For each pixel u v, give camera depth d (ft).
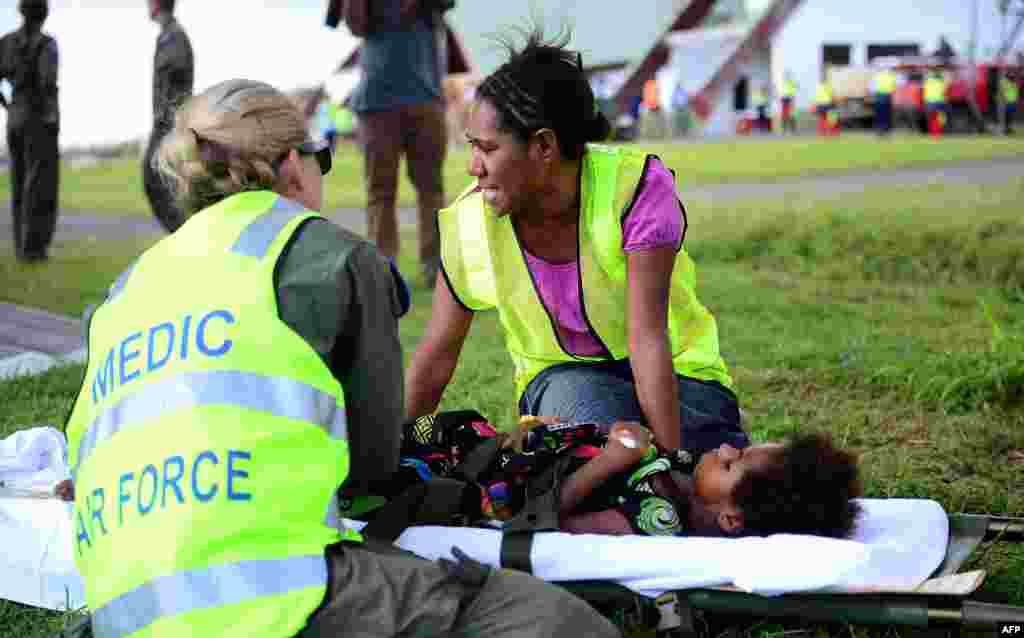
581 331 11.84
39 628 10.62
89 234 45.01
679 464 10.81
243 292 8.35
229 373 8.13
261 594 7.68
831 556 9.13
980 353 18.99
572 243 11.36
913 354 20.22
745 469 10.02
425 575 8.29
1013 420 16.52
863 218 34.37
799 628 10.11
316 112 116.98
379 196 28.17
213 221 8.83
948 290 28.32
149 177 25.99
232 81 9.43
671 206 11.22
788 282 29.94
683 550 9.54
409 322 25.17
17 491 12.12
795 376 19.44
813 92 108.68
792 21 107.65
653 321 11.21
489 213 11.53
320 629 7.91
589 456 10.52
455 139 102.63
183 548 7.75
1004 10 84.79
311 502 8.12
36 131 34.45
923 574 9.79
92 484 8.33
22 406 17.61
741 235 34.65
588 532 10.35
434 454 11.07
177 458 7.95
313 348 8.43
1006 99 86.89
